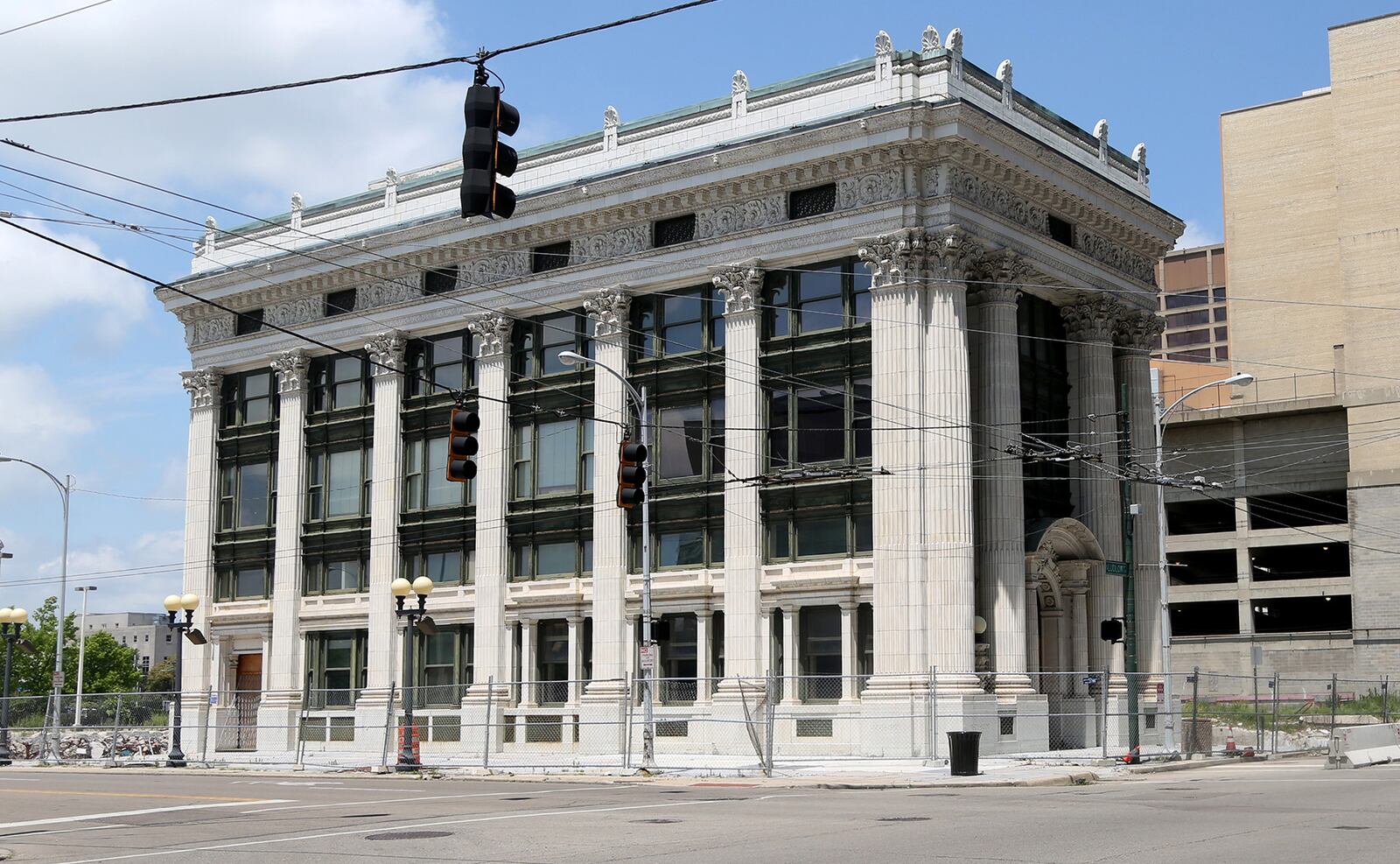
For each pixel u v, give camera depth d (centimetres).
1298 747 5238
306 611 6006
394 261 5756
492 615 5388
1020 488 4719
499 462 5462
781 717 4634
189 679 6306
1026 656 4788
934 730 4059
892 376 4544
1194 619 10362
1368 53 9075
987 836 1983
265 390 6362
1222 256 14662
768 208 4872
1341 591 9250
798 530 4778
